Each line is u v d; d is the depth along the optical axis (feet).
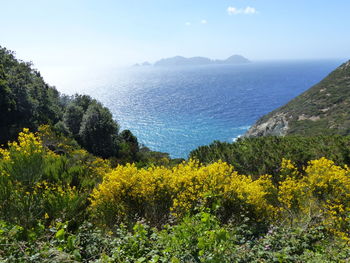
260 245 11.68
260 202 17.07
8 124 102.89
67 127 142.82
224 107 476.95
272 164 27.53
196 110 455.22
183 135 286.46
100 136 137.49
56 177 18.67
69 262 8.59
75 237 9.96
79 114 152.66
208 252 9.40
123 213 16.22
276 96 615.98
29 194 13.44
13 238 9.37
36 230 10.63
